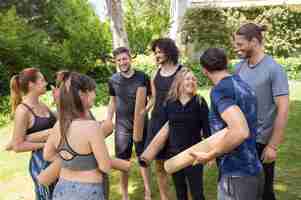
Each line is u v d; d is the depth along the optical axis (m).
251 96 2.52
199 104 3.38
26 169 5.91
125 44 11.16
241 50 3.13
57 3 15.75
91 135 2.45
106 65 14.42
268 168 3.36
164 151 3.69
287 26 16.56
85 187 2.48
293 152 5.97
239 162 2.51
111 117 4.21
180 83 3.38
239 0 16.78
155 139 3.58
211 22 16.61
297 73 14.67
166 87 3.68
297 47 16.53
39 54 12.16
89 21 14.20
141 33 18.95
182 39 17.20
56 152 2.63
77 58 13.35
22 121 3.20
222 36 16.45
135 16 20.69
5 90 10.70
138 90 4.01
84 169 2.50
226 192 2.58
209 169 5.32
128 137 4.18
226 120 2.35
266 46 16.61
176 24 17.77
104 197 2.62
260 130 3.20
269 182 3.40
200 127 3.45
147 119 4.18
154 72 3.85
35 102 3.33
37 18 16.42
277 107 3.11
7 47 10.97
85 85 2.49
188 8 17.19
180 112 3.39
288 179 4.91
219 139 2.49
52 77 12.15
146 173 4.44
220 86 2.46
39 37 12.66
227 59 2.55
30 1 16.88
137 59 14.22
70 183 2.51
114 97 4.23
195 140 3.43
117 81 4.12
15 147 3.21
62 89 2.52
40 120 3.29
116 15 10.97
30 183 5.36
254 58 3.17
